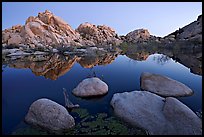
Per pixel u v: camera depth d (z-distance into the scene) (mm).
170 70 17734
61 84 13117
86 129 6605
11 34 52250
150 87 10562
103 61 25297
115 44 59531
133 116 7078
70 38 66688
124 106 7668
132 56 31641
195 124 6242
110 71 17594
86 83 10445
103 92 10195
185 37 61375
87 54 35281
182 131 6141
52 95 10594
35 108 6957
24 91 11469
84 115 7723
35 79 14797
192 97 9891
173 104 6910
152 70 17703
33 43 48188
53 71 18344
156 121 6637
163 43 52312
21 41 50406
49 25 66688
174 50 40188
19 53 32281
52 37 57469
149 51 41000
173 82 10625
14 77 15609
